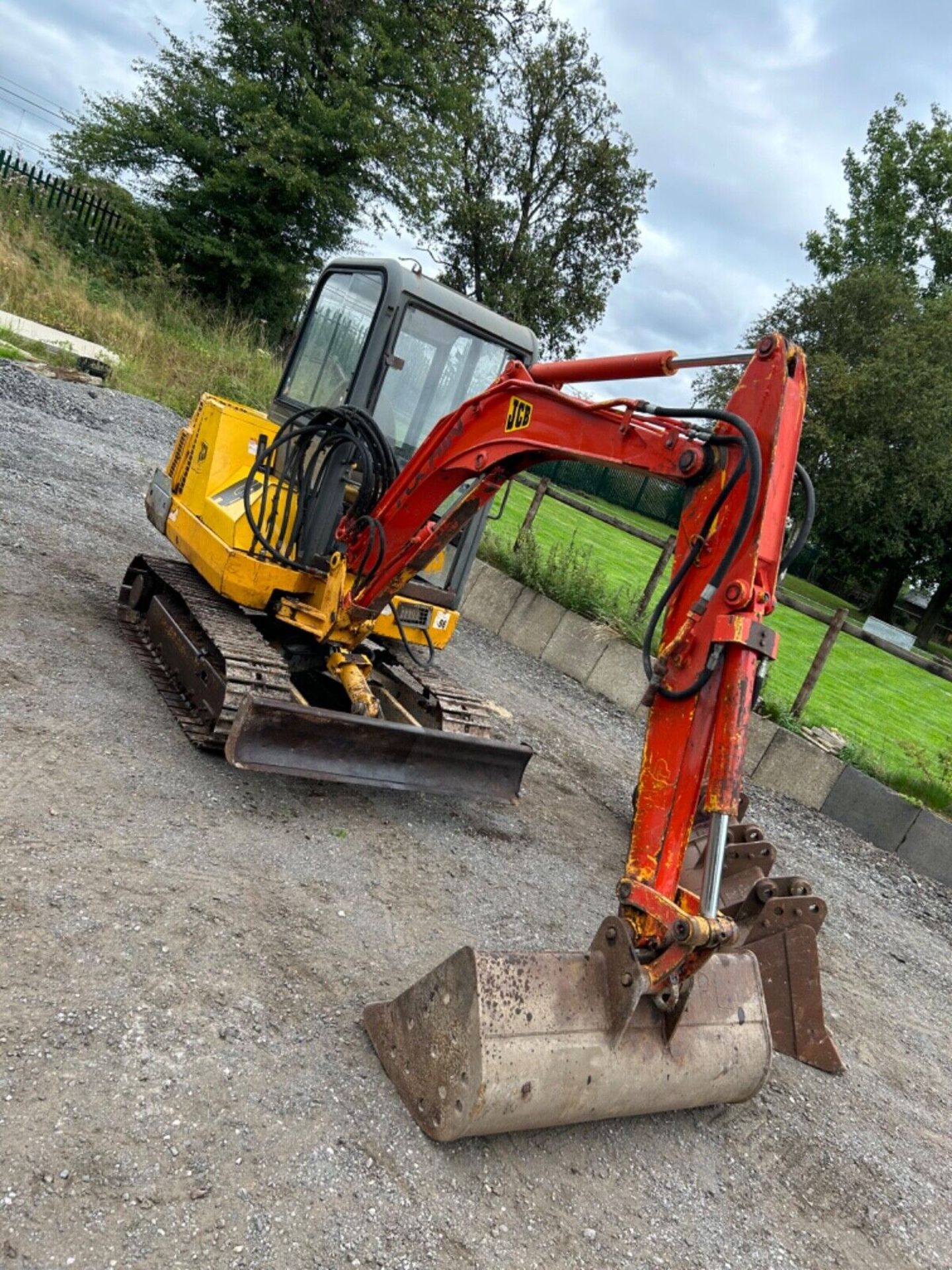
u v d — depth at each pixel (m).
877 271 36.16
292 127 23.89
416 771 5.01
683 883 5.68
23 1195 2.32
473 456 4.32
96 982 3.10
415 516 4.77
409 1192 2.78
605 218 37.66
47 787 4.12
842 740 9.87
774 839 7.76
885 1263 3.32
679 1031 3.45
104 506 8.90
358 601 5.04
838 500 33.69
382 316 5.18
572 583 11.07
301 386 5.89
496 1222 2.81
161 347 17.88
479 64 28.14
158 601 6.00
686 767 3.11
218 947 3.50
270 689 4.77
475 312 5.48
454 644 10.18
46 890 3.45
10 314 15.82
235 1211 2.49
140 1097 2.73
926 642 37.72
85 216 23.56
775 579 3.12
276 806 4.83
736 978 3.73
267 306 25.25
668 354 3.50
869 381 32.78
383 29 24.72
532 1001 3.08
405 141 24.73
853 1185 3.68
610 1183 3.19
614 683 10.18
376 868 4.61
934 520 33.56
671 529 33.59
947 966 6.46
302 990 3.46
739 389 3.21
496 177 37.00
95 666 5.47
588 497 34.78
